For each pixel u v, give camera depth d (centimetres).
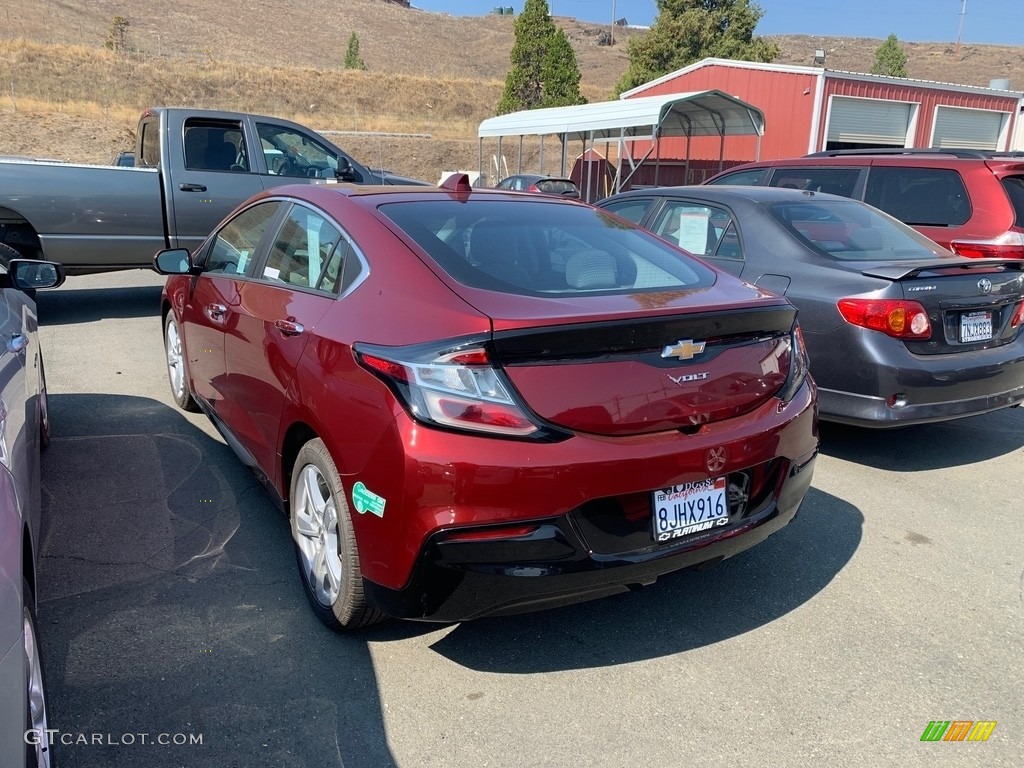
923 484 475
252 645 301
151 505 414
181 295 490
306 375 303
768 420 295
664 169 2691
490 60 10575
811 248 507
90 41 6819
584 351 256
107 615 317
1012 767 248
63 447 489
